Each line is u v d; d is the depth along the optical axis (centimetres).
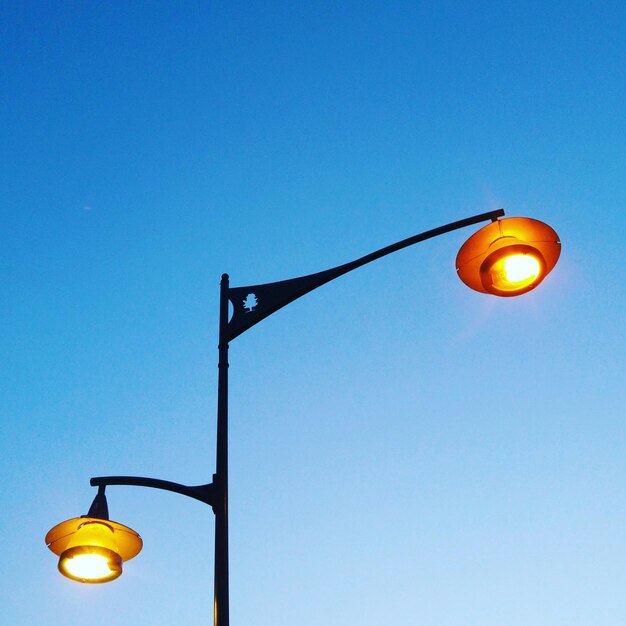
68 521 733
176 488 703
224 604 634
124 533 746
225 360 755
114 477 730
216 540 667
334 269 791
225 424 723
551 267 866
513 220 844
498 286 868
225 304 790
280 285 791
